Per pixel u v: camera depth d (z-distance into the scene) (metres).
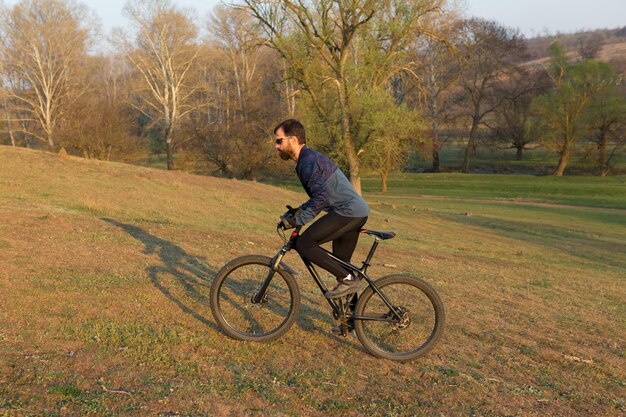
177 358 4.02
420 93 33.47
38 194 13.17
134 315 4.83
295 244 4.48
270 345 4.52
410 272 9.16
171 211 14.41
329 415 3.46
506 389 4.10
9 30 50.41
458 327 5.65
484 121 66.31
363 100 29.86
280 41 28.91
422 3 28.75
